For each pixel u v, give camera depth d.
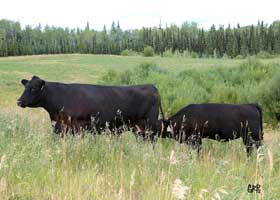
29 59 73.44
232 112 8.77
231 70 24.62
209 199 4.44
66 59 72.56
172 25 153.88
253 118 8.80
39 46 134.12
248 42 119.50
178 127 9.11
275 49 114.62
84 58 75.62
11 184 5.15
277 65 24.64
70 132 8.83
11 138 7.02
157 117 10.41
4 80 38.09
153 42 139.50
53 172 5.60
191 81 19.22
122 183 5.34
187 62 65.75
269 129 14.52
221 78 22.95
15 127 7.91
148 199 4.84
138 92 10.02
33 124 9.75
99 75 46.94
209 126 8.81
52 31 148.62
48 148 6.72
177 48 132.75
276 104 15.41
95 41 141.38
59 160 6.43
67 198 4.79
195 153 7.31
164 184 4.97
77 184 5.25
